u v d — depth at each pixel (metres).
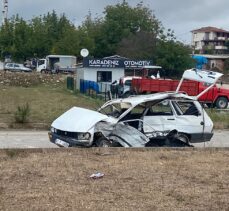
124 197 7.75
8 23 94.62
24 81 59.91
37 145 16.97
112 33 96.81
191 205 7.41
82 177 9.17
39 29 95.88
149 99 14.40
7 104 32.66
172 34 71.56
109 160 11.02
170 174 9.65
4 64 84.94
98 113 13.97
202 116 15.06
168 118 14.53
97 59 50.72
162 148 12.93
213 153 12.44
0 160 10.73
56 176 9.20
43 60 83.38
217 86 37.75
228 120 25.67
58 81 61.94
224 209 7.25
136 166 10.38
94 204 7.29
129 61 51.41
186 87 36.12
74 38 92.75
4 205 7.12
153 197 7.79
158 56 71.38
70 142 13.20
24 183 8.57
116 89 39.12
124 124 13.82
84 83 44.84
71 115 14.01
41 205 7.15
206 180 9.17
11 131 21.44
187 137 14.76
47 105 32.44
